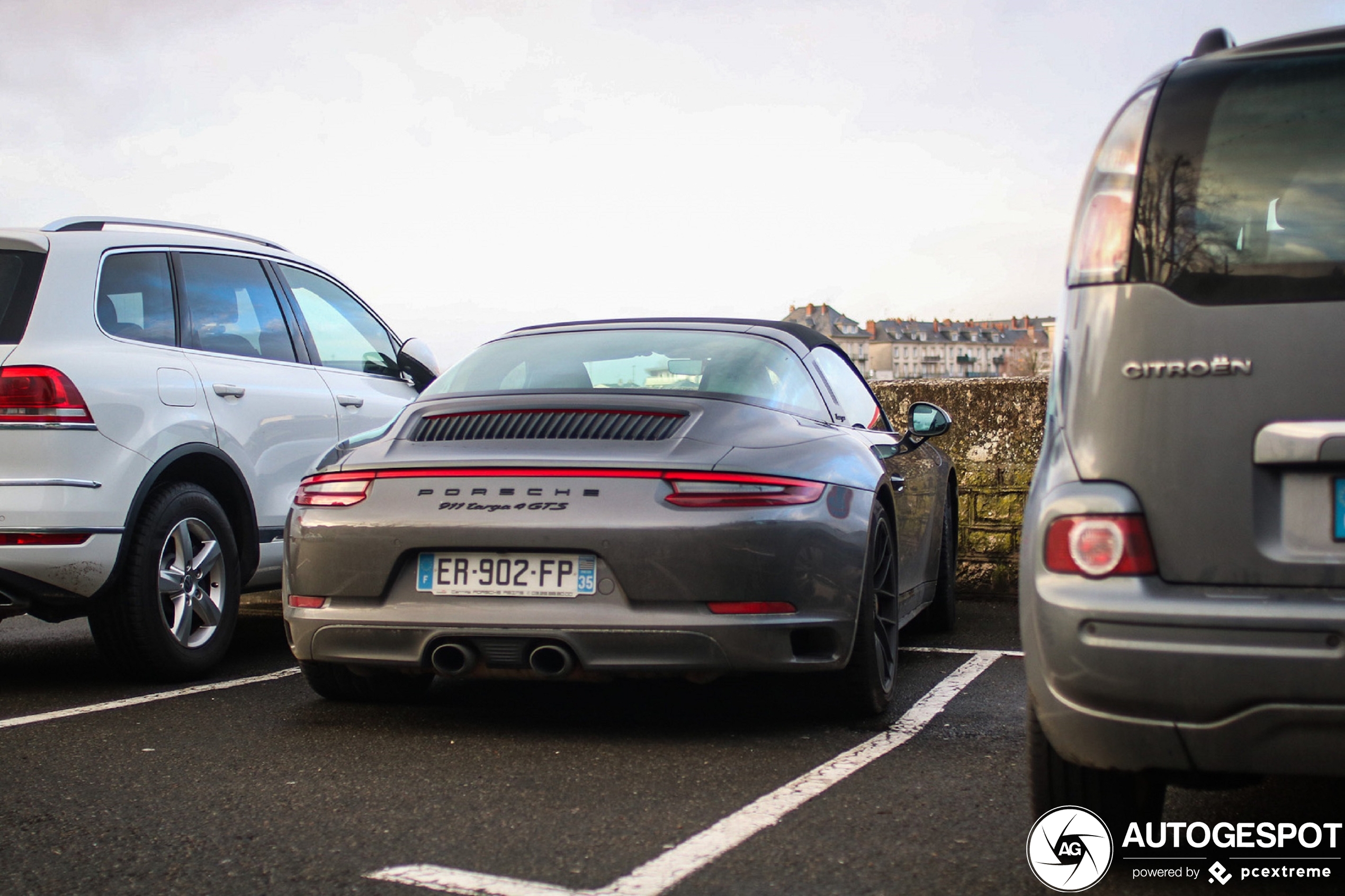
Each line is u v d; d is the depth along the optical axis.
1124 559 2.12
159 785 3.03
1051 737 2.21
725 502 3.23
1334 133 2.13
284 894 2.29
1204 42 2.41
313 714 3.87
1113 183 2.24
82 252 4.38
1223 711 2.03
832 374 4.38
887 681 3.85
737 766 3.20
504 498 3.30
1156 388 2.13
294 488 5.11
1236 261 2.12
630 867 2.42
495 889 2.30
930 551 5.21
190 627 4.51
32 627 6.11
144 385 4.34
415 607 3.36
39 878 2.38
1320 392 2.04
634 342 4.02
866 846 2.54
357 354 5.84
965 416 7.41
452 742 3.48
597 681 3.34
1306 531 2.05
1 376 3.96
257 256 5.34
